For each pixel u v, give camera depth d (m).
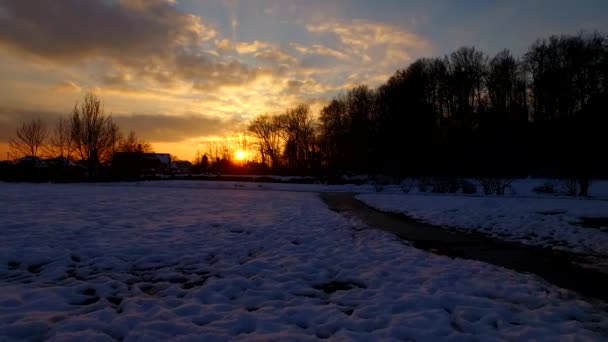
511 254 7.82
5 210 11.98
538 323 4.20
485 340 3.77
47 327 3.87
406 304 4.71
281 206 16.56
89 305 4.57
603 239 9.20
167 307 4.54
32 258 6.46
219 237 8.88
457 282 5.64
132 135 52.66
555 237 9.57
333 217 13.05
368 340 3.74
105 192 22.47
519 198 19.33
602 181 28.52
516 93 48.78
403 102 51.75
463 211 14.46
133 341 3.60
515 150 35.31
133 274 5.95
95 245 7.49
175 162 116.69
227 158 77.38
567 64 42.66
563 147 33.38
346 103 63.06
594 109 32.12
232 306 4.63
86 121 42.78
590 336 3.85
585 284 5.77
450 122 52.91
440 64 53.97
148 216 11.84
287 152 71.31
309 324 4.14
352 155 56.62
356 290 5.32
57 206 13.59
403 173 43.69
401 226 11.52
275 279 5.79
